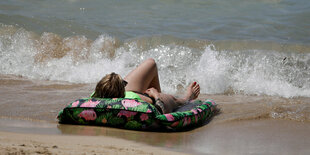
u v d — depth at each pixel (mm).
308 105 20078
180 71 27172
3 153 8148
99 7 45719
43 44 31609
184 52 30266
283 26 40188
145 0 49594
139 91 16766
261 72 26406
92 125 15102
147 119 14367
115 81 15195
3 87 23031
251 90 24250
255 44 32688
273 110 18875
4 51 30672
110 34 35469
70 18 40000
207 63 26750
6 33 33312
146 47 31531
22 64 29031
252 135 14297
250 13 45438
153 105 15844
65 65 28625
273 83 24906
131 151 10023
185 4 48719
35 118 16141
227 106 19812
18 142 10133
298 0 50219
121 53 30703
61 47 31219
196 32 37594
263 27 39844
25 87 23375
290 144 12812
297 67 27469
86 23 38781
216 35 36750
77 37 32938
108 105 14492
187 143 12672
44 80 26344
